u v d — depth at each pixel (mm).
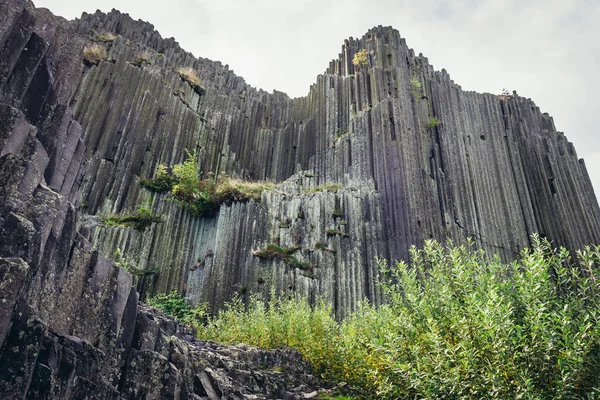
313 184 30828
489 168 36406
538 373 6633
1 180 4762
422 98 34594
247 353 9812
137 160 28406
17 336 4203
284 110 39125
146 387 5637
